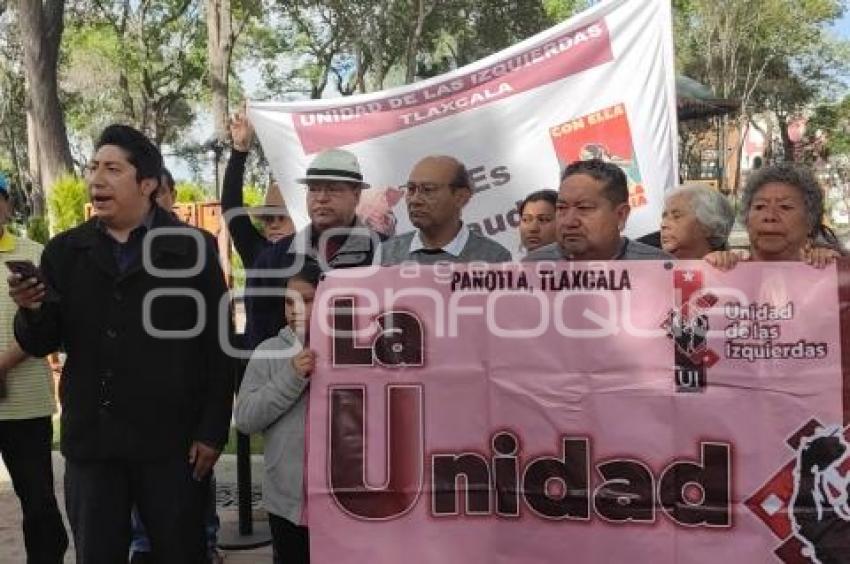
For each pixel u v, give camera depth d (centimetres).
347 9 3195
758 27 4059
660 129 559
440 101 578
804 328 314
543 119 566
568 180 348
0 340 422
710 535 316
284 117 596
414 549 331
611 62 562
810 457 313
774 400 314
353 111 589
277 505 357
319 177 423
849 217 3178
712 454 317
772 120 4922
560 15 3750
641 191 557
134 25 3638
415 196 403
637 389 321
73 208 1706
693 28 4147
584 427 323
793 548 313
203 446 346
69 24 3597
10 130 4169
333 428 335
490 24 3262
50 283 345
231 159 514
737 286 317
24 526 441
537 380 327
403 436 333
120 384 338
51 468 443
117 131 345
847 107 4528
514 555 328
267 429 358
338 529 333
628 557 321
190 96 3972
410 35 3167
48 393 436
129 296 340
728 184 3259
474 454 330
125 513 347
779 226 348
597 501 322
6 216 438
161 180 357
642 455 320
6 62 3906
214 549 480
